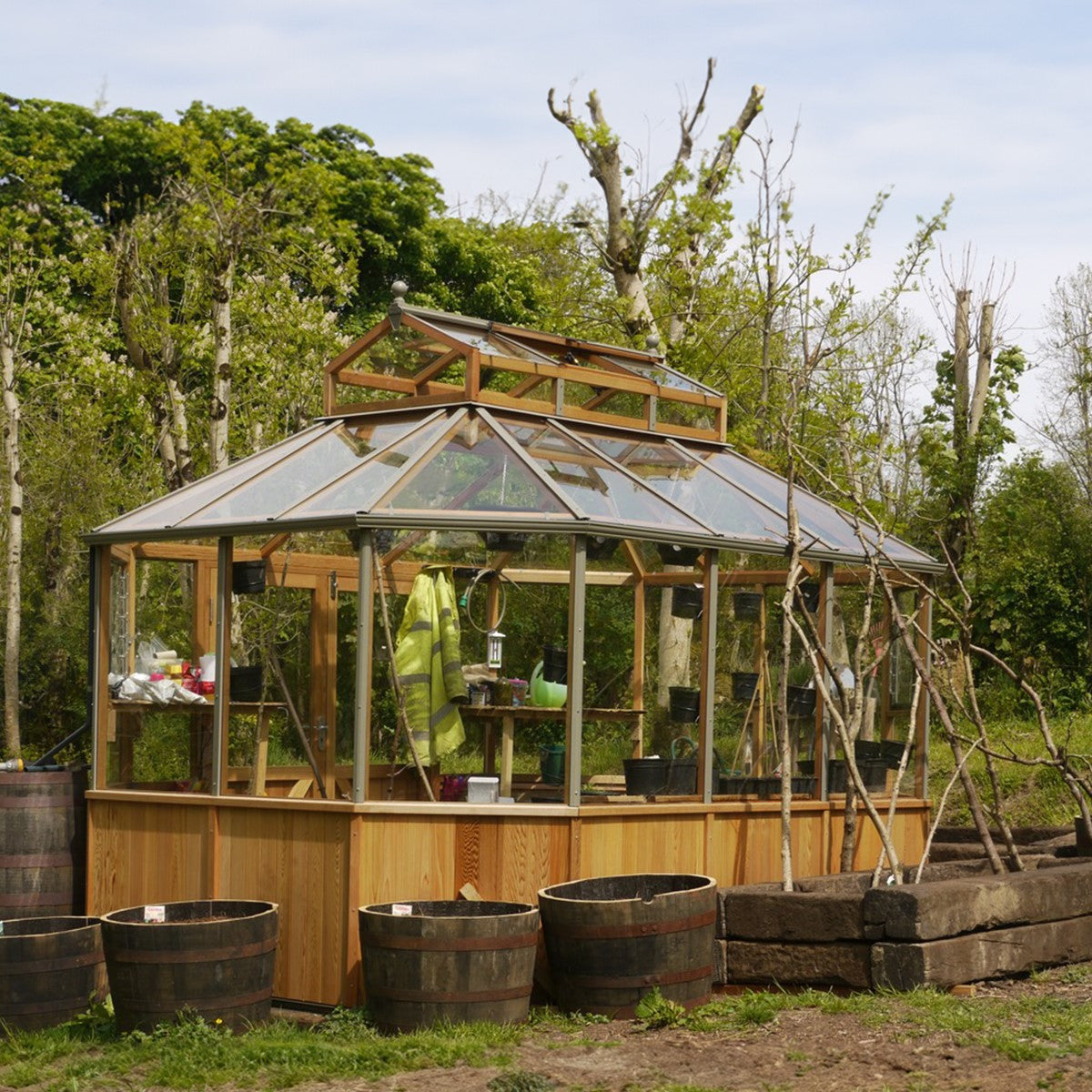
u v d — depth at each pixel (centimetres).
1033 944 920
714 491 1194
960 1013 791
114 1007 888
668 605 1052
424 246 3412
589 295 2469
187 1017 848
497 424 1084
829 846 1159
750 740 1102
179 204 1814
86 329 2061
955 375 2442
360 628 951
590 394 1222
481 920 837
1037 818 1598
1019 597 2319
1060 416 3186
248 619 1015
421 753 971
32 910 1074
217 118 3381
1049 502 2536
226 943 858
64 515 2108
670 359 2070
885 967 859
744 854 1084
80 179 3294
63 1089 776
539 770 978
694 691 1065
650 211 2097
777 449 1992
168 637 1079
